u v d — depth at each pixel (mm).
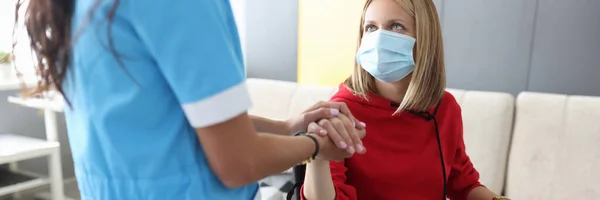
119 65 571
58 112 2752
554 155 1881
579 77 2084
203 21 548
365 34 1191
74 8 592
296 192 1087
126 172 627
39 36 616
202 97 548
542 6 2109
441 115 1219
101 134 616
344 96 1210
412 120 1166
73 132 682
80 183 705
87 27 575
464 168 1272
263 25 3059
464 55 2355
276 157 640
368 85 1208
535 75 2184
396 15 1112
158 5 537
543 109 1941
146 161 614
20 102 2453
